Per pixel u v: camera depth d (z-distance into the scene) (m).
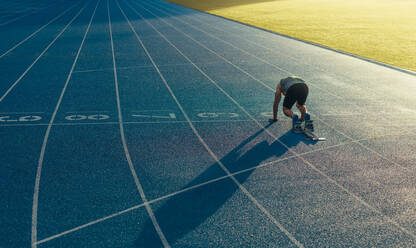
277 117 7.90
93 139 6.53
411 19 26.62
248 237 4.05
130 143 6.41
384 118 7.93
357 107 8.64
